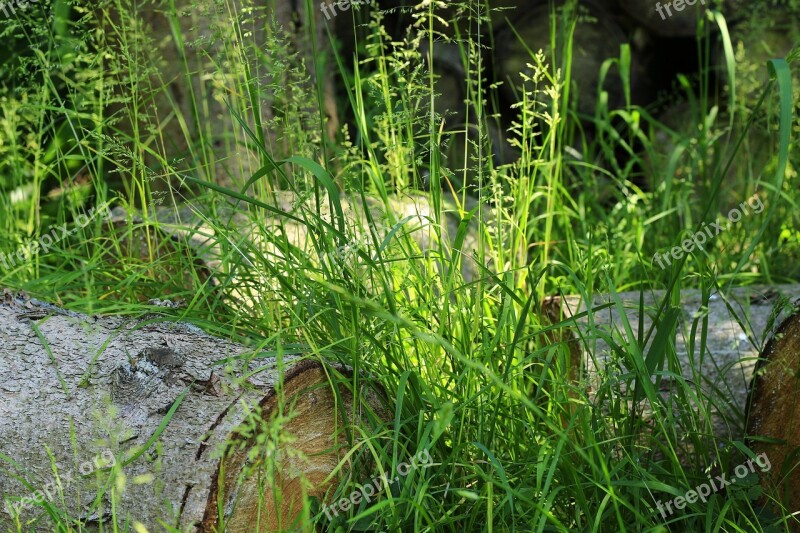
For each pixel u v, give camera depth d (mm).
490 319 2611
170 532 1780
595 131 5199
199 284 2619
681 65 5309
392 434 2199
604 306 2254
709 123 4121
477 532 2207
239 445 1930
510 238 2891
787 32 4871
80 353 2102
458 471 2256
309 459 2105
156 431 1859
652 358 2217
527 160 2936
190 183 3621
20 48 3971
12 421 1974
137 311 2352
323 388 2115
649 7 5035
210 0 2785
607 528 2213
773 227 4008
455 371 2371
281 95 2570
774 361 2346
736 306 2885
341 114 4742
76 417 1982
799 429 2281
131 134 3816
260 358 2127
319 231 2238
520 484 2141
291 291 2285
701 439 2529
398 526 1981
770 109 4016
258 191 2832
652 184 4371
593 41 4996
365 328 2242
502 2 4926
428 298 2471
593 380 2523
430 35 2477
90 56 2914
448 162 4590
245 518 1969
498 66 4965
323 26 4168
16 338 2125
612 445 2312
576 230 4086
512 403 2383
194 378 2033
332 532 2041
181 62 3617
